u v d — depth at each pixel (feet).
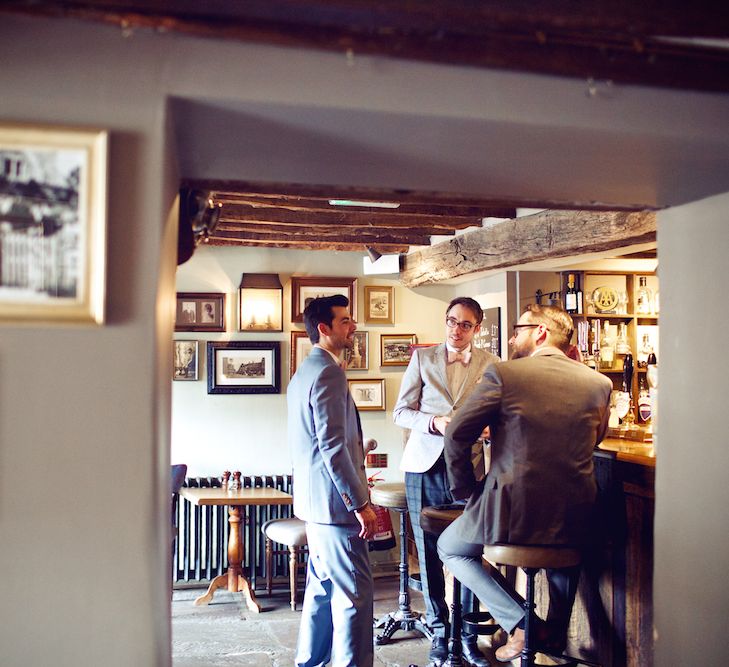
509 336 20.03
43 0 5.58
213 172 8.16
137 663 5.86
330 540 11.60
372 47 6.22
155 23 5.80
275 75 6.16
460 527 11.34
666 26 6.56
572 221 15.14
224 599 19.40
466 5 6.11
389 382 22.86
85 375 5.86
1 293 5.68
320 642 12.52
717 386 8.95
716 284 9.04
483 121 6.66
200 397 21.66
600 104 6.95
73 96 5.87
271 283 21.98
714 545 8.87
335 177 8.38
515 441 10.87
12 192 5.69
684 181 8.56
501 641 14.58
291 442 12.21
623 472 11.50
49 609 5.80
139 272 5.95
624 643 11.38
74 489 5.84
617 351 20.44
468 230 18.63
